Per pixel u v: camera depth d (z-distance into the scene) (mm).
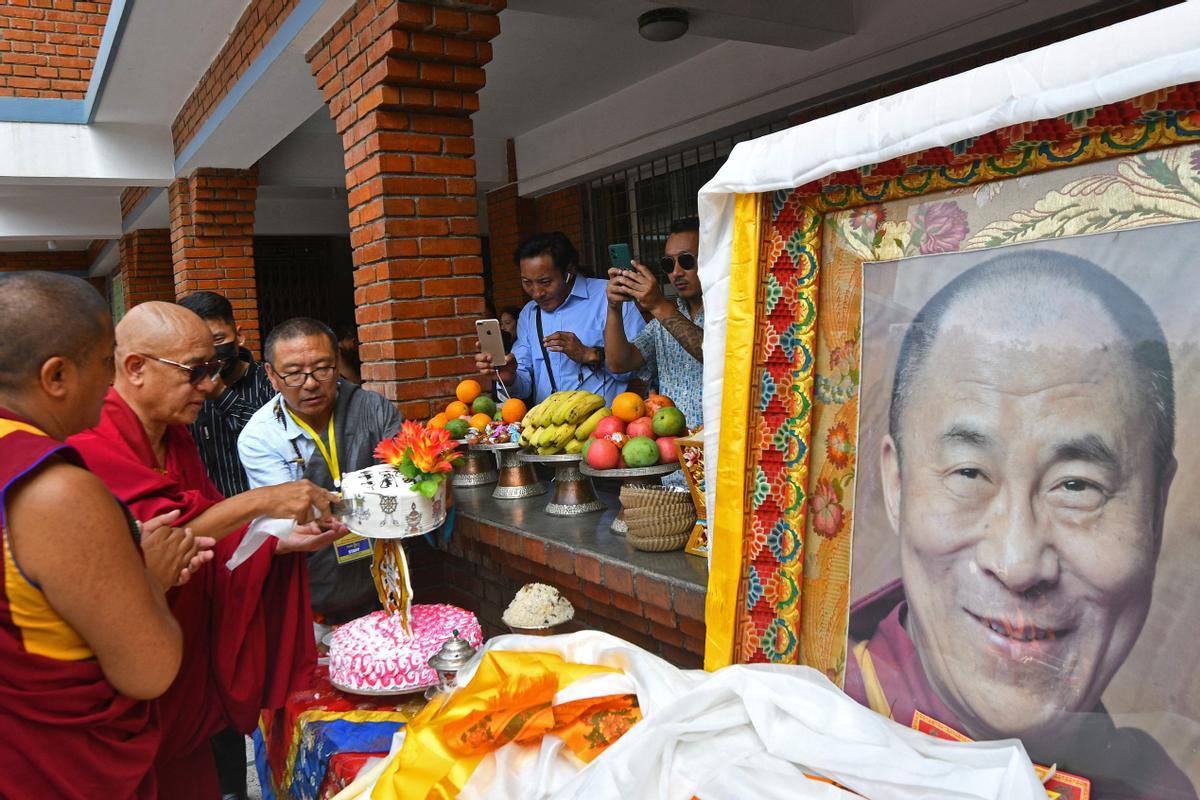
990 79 1013
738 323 1406
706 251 1481
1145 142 950
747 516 1418
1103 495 987
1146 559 949
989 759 1046
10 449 1416
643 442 2336
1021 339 1070
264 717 2584
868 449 1266
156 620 1531
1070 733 1013
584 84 7438
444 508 2328
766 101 6305
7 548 1400
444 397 4312
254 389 3426
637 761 1199
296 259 13438
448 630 2262
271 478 2729
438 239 4312
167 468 2154
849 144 1186
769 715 1229
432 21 4004
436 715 1539
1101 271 995
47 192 10742
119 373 2031
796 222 1357
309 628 2305
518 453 3059
